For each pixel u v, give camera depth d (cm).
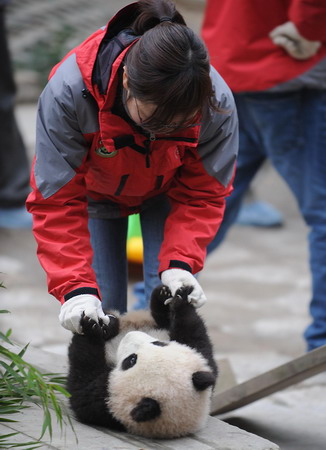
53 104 632
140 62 552
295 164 1034
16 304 1445
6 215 1852
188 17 3064
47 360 818
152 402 601
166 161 658
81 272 641
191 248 679
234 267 1775
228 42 998
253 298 1584
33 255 1712
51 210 653
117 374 624
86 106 623
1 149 1822
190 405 612
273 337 1374
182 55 546
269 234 2030
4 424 637
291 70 980
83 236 659
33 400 683
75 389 642
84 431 630
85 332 631
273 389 847
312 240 1058
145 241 757
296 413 981
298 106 1012
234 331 1396
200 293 661
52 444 598
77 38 2827
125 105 592
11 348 838
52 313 1416
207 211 691
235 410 957
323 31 954
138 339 632
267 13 982
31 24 2936
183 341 662
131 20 642
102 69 607
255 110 1020
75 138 638
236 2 988
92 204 746
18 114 2402
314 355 783
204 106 589
